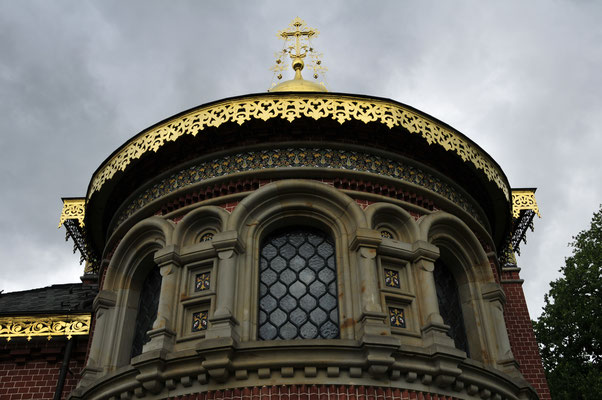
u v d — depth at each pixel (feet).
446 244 37.68
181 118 36.60
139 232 37.19
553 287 94.73
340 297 32.07
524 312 50.11
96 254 50.65
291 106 35.22
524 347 47.85
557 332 89.71
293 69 52.65
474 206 42.83
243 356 28.71
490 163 40.22
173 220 37.01
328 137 37.60
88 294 51.29
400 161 38.58
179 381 29.53
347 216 34.12
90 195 41.09
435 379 30.09
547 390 45.34
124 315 36.14
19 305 49.60
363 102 35.65
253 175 36.14
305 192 34.76
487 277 37.78
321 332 31.60
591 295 88.69
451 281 38.42
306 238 34.94
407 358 29.60
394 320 31.81
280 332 31.71
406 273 33.55
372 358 28.25
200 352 28.53
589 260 89.35
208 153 38.40
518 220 54.90
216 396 28.37
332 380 28.35
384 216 35.47
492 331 36.11
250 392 28.14
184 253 33.73
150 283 37.42
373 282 31.22
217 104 36.01
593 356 87.15
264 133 37.73
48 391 41.27
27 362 42.65
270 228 34.78
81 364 42.27
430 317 31.73
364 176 36.37
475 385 31.48
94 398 32.55
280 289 33.09
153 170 40.70
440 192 39.55
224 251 32.42
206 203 36.14
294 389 28.09
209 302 31.99
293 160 36.76
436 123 37.29
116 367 34.42
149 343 30.96
